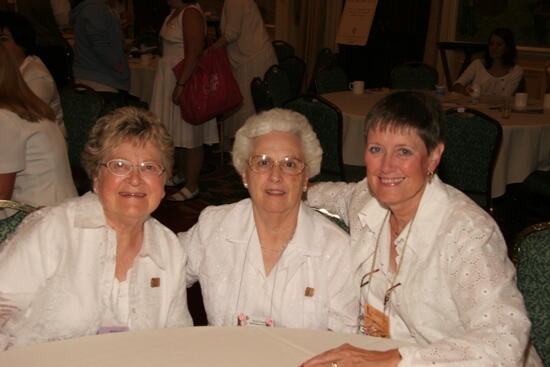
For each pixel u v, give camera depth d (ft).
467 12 24.44
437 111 5.49
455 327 5.64
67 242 5.73
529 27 22.61
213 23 28.94
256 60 20.89
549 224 6.18
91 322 5.72
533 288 6.21
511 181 13.42
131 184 5.67
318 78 20.10
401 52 27.35
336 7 28.81
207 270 6.46
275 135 6.11
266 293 6.23
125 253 6.02
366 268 6.21
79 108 13.05
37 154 9.04
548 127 13.51
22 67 12.14
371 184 5.73
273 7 31.04
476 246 5.27
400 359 4.73
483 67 18.72
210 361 4.83
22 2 23.53
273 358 4.91
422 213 5.68
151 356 4.86
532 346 5.86
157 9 33.04
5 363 4.69
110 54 17.84
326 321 6.22
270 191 6.07
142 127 5.73
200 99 14.89
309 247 6.20
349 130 14.25
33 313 5.61
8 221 6.51
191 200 16.79
